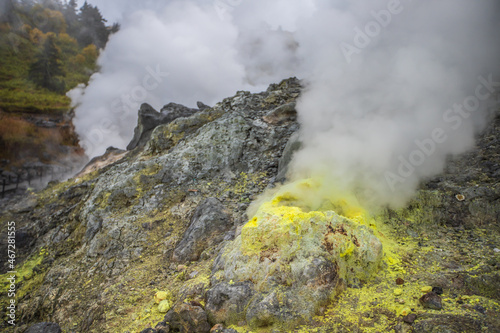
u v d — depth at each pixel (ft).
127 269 17.11
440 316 9.43
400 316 9.97
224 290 11.39
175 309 11.46
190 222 19.03
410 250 13.32
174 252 16.83
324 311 10.64
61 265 19.99
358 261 12.09
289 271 11.32
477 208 14.40
